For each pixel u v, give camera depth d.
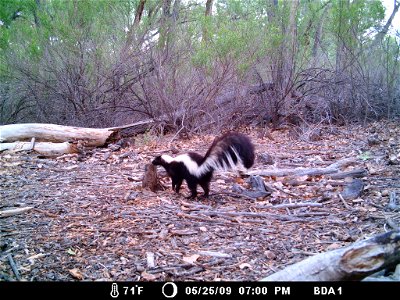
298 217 1.47
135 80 3.18
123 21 3.34
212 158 1.68
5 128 2.54
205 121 3.11
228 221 1.44
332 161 2.20
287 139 2.86
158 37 3.20
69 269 1.11
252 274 1.08
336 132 3.00
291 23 3.29
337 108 3.35
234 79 3.12
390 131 2.90
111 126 3.25
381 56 3.58
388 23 3.46
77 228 1.37
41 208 1.55
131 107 3.19
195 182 1.71
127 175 2.03
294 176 1.92
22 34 3.46
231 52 2.90
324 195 1.67
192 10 3.55
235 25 3.14
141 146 2.68
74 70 3.25
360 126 3.15
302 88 3.46
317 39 3.65
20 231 1.34
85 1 3.21
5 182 1.90
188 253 1.20
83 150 2.50
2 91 3.54
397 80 3.54
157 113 3.10
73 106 3.34
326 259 0.88
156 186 1.84
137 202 1.64
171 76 3.06
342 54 3.41
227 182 1.93
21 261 1.14
